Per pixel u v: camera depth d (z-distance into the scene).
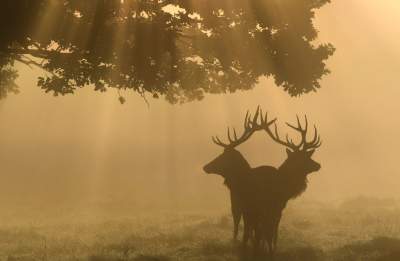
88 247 35.91
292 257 30.53
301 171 31.14
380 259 28.83
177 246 35.47
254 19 32.06
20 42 29.05
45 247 36.09
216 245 33.41
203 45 33.19
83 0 29.84
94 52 30.67
